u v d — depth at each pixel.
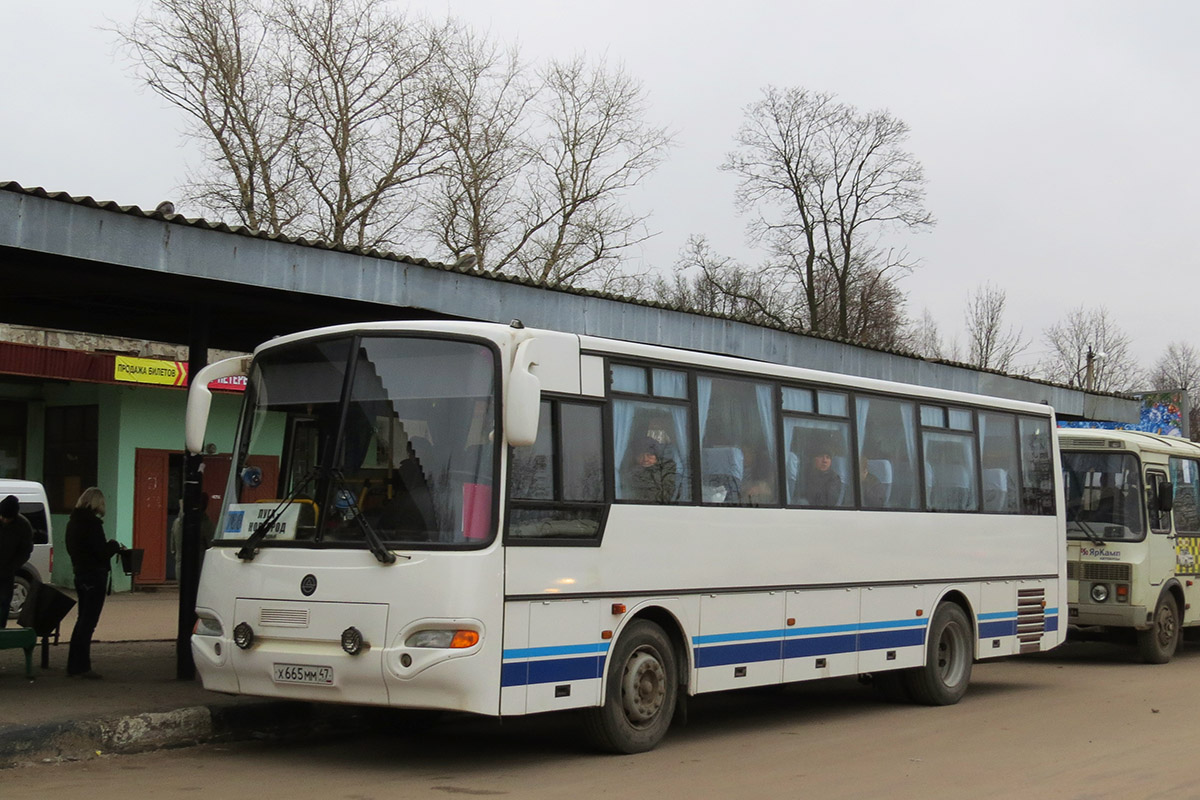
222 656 9.02
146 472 25.67
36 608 12.62
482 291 13.41
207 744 10.01
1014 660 18.48
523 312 13.89
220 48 35.16
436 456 8.70
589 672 9.21
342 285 12.03
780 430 11.30
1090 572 17.66
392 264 12.45
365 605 8.46
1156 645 17.70
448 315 13.16
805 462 11.55
